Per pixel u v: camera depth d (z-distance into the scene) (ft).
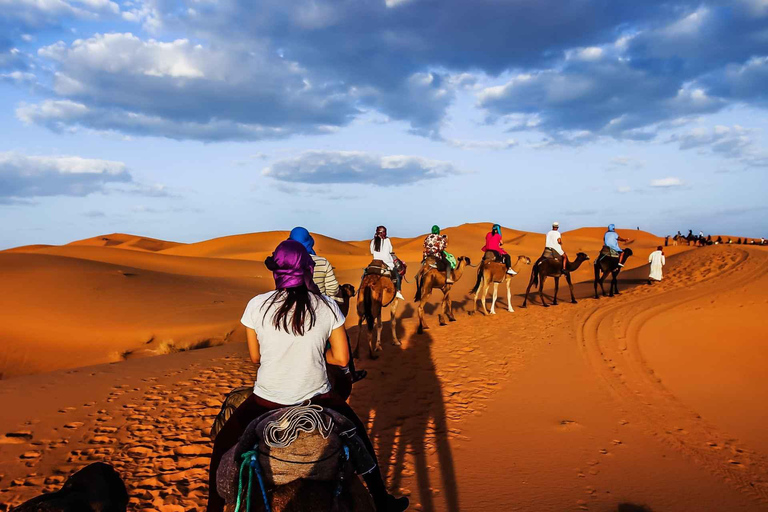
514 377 37.35
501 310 66.49
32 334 69.46
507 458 24.41
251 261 196.03
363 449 11.00
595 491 21.40
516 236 355.56
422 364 40.83
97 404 31.60
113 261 164.76
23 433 26.58
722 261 89.76
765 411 31.50
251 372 40.42
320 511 9.18
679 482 22.45
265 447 10.01
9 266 103.14
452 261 53.11
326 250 299.99
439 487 21.44
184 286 109.60
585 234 425.69
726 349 42.70
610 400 32.86
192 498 19.84
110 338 69.31
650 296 67.00
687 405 32.30
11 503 19.52
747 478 23.00
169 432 26.81
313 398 11.60
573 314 58.18
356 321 75.82
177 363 44.21
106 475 10.28
